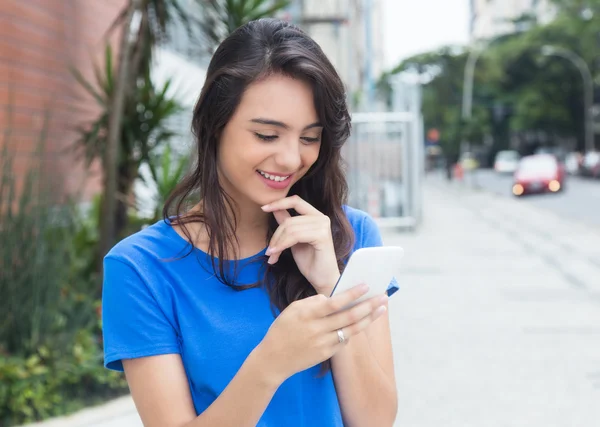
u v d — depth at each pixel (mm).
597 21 48562
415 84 13500
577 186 32062
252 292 1379
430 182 45688
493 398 4508
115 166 5031
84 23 7359
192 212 1413
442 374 5012
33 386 3885
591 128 49594
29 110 6191
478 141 40281
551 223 15711
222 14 5410
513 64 55000
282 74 1277
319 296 1195
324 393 1394
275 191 1342
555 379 4848
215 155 1375
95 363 4250
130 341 1320
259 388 1184
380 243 1584
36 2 6340
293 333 1173
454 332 6148
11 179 4238
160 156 5398
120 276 1344
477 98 61656
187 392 1327
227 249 1375
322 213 1438
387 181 13586
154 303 1339
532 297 7578
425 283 8500
